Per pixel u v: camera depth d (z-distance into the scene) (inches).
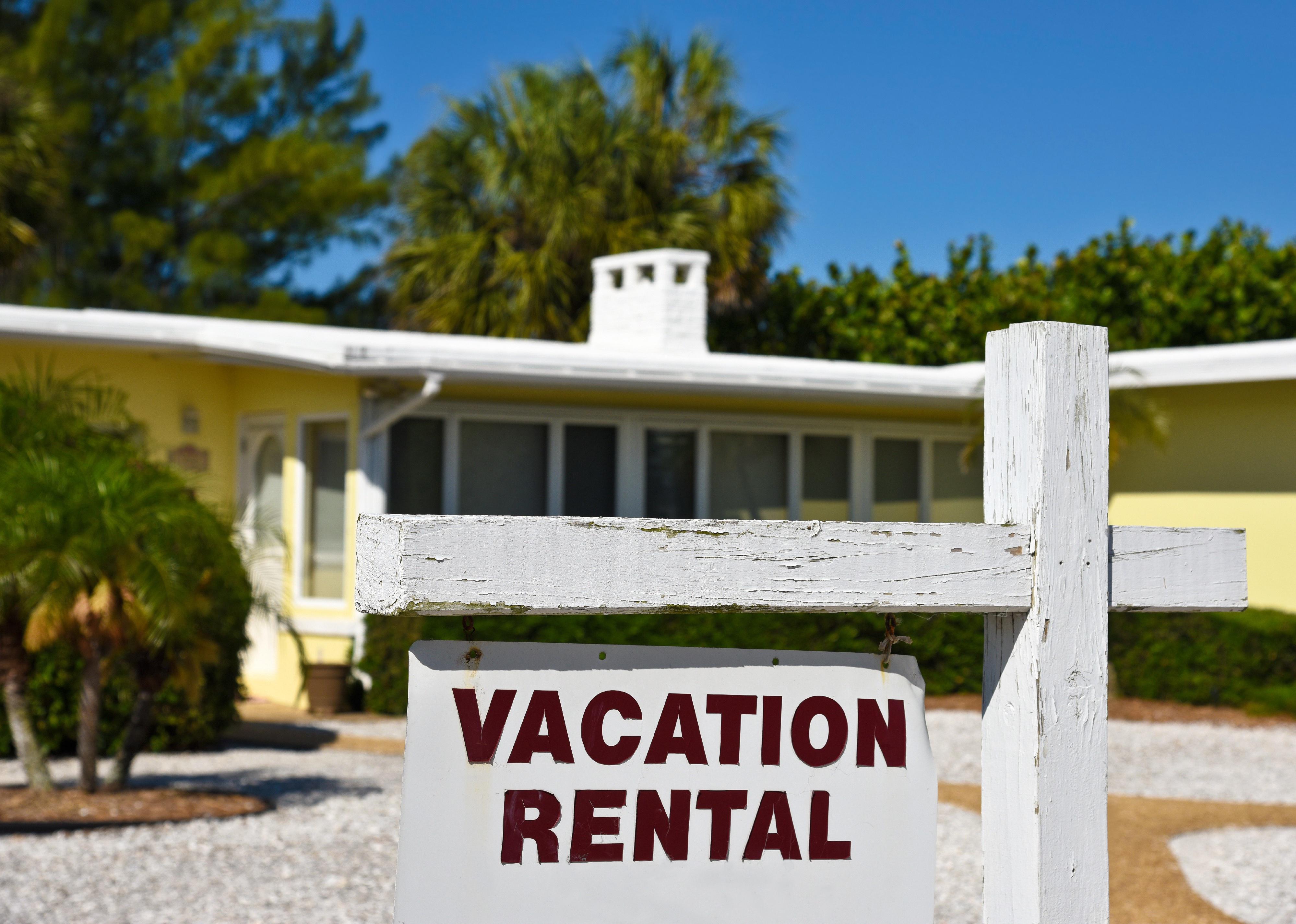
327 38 1152.8
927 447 553.9
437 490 470.6
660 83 845.8
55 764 346.0
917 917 78.7
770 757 77.8
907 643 80.2
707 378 474.0
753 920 76.6
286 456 489.4
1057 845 80.0
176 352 483.5
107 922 209.0
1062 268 817.5
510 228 822.5
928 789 79.8
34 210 649.0
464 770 73.5
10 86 647.1
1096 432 82.6
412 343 480.4
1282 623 486.9
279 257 1114.1
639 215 810.8
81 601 258.5
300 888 230.1
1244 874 263.7
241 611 372.8
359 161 1101.1
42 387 450.3
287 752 381.1
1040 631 80.6
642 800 75.7
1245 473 524.1
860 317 853.2
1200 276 780.0
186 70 1055.6
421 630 443.5
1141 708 484.1
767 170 850.1
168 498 273.6
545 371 445.7
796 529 76.6
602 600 72.7
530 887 73.7
